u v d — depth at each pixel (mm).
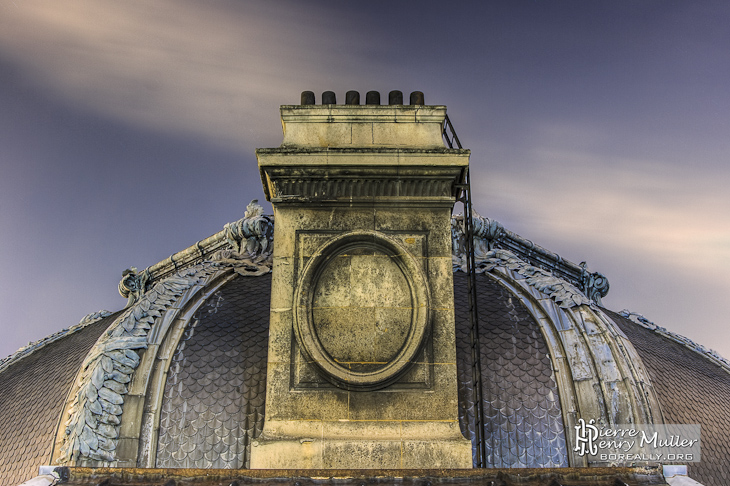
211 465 13883
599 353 15453
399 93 11938
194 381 14883
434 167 11000
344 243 10867
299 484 7715
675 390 16797
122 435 14055
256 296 17172
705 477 15039
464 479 7902
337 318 10547
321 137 11336
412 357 10305
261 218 19844
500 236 20641
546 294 16859
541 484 7812
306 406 10094
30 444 15648
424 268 10852
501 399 14797
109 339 15109
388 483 7785
